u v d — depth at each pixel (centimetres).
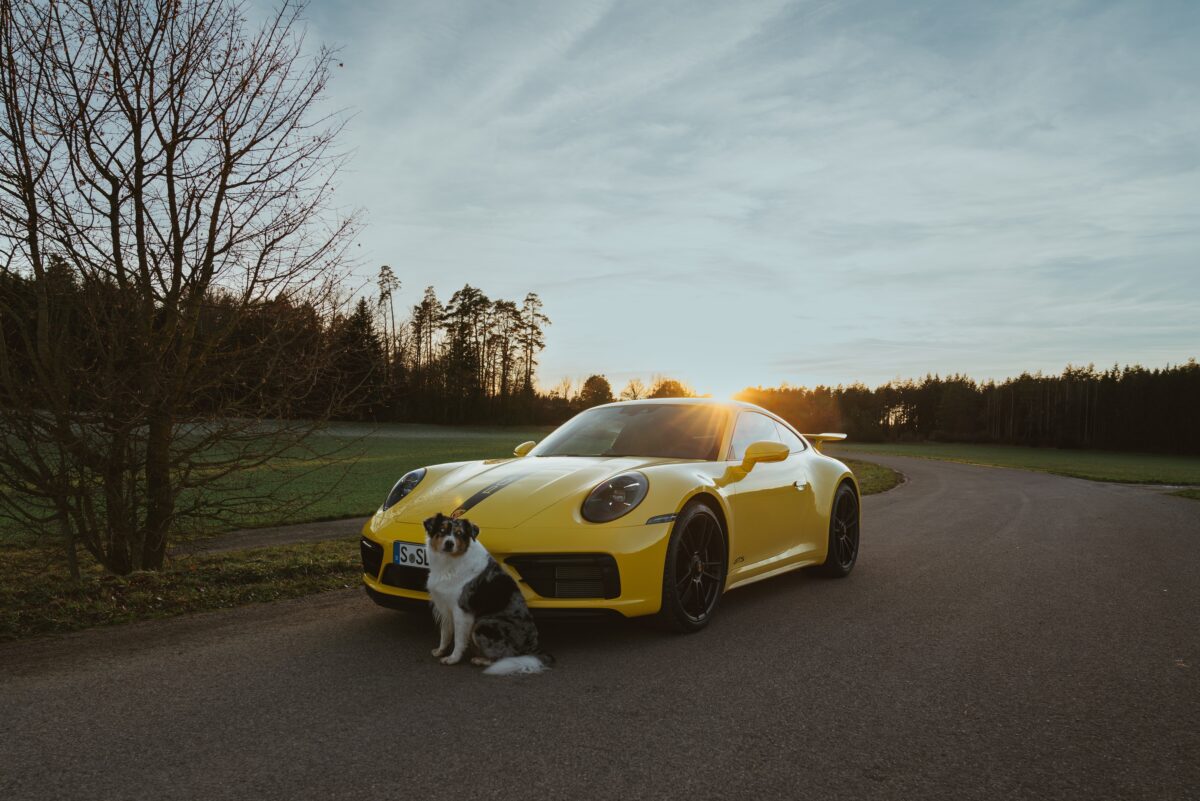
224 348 529
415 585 374
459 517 376
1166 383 9000
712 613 420
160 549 535
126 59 484
